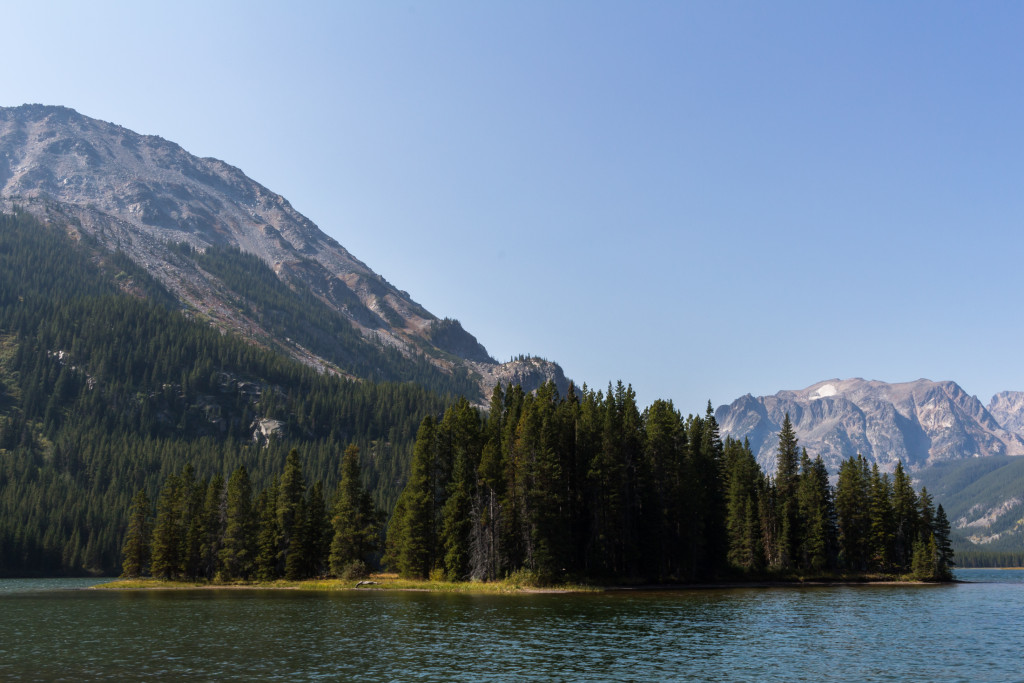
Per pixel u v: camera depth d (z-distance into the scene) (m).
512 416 117.88
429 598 99.44
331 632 66.25
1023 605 99.31
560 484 114.25
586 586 109.75
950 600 106.50
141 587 129.88
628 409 127.50
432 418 121.88
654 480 123.62
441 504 121.31
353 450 133.50
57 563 190.12
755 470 151.88
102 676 47.38
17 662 52.25
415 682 45.72
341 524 130.12
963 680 47.44
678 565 125.88
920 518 160.62
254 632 66.56
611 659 53.19
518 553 112.75
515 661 52.34
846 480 154.50
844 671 49.88
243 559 133.50
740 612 82.44
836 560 154.00
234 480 134.75
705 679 47.06
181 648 58.00
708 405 144.88
